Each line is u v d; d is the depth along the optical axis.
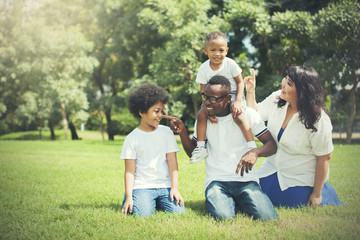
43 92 25.98
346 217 2.81
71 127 32.81
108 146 14.47
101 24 26.50
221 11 19.56
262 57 19.88
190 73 17.61
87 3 28.12
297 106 3.10
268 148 3.05
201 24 17.11
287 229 2.57
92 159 8.83
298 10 17.44
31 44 24.06
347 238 2.37
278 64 18.42
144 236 2.52
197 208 3.39
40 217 3.11
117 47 25.62
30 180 5.39
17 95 32.00
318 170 3.16
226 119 3.13
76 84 24.81
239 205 3.14
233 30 17.73
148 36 24.47
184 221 2.83
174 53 17.00
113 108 28.73
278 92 3.46
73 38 24.38
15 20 26.69
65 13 28.53
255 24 15.95
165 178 3.31
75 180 5.35
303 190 3.27
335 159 7.07
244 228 2.61
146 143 3.28
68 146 14.51
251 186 3.02
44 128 37.97
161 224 2.76
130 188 3.19
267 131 3.18
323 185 3.36
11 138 35.44
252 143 3.05
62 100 23.97
